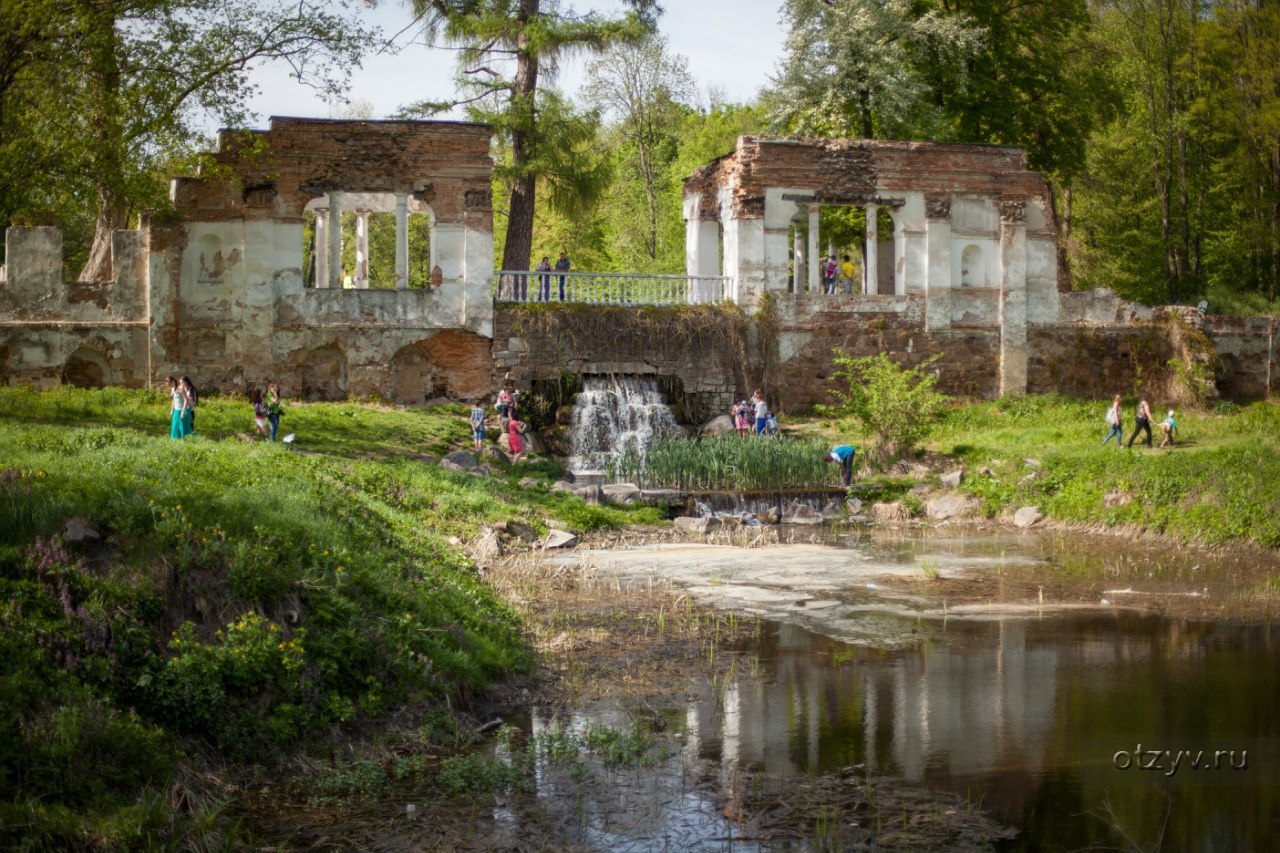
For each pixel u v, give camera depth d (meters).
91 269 35.88
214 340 33.59
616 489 28.45
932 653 15.20
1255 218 51.78
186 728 10.46
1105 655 15.08
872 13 41.66
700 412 36.09
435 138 34.47
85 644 10.38
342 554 13.66
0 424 22.92
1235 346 42.03
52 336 32.31
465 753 11.25
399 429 30.67
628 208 62.31
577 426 33.12
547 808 9.93
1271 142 49.62
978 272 38.84
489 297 34.84
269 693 11.09
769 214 37.09
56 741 9.30
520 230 39.25
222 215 33.44
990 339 38.75
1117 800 10.12
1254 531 23.22
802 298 37.31
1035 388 39.16
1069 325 39.41
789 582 20.16
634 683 13.68
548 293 36.19
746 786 10.42
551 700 13.00
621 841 9.28
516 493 26.53
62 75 27.73
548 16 37.16
